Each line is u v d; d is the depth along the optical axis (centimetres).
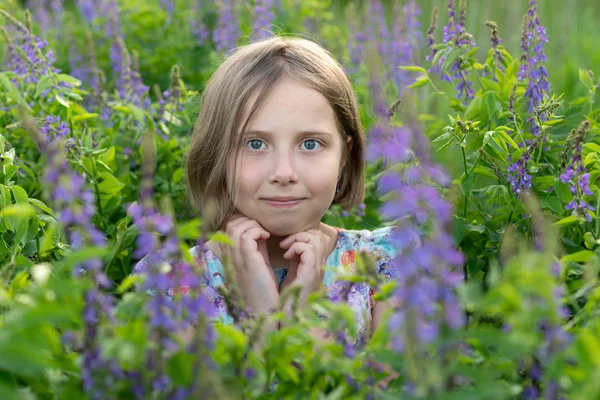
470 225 316
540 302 165
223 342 175
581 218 273
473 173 313
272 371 186
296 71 293
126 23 654
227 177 295
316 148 289
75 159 353
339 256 311
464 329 186
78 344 171
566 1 891
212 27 642
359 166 329
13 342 158
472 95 364
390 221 387
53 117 362
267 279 278
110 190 362
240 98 288
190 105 425
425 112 492
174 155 405
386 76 545
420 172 175
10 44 409
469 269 322
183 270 173
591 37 869
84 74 588
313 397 178
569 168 275
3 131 375
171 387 169
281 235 295
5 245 287
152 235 169
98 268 177
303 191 284
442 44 365
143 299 178
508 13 772
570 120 370
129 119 414
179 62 608
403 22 586
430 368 158
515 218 321
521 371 196
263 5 596
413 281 157
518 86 359
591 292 224
